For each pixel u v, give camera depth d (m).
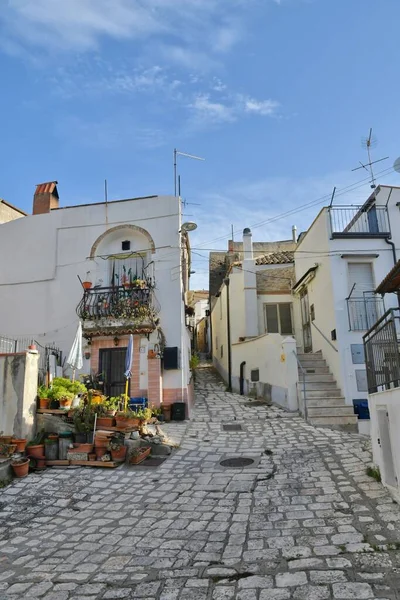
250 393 16.97
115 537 5.60
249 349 17.50
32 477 8.24
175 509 6.45
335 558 4.53
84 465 8.80
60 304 14.88
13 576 4.71
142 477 8.06
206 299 39.81
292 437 10.48
